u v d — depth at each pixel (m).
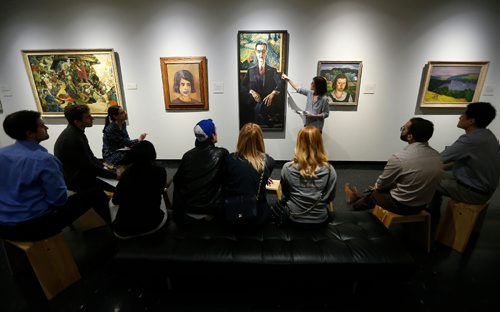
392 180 1.85
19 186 1.43
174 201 1.71
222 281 1.68
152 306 1.51
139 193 1.51
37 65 3.37
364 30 3.14
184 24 3.19
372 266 1.38
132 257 1.42
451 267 1.79
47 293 1.54
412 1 3.02
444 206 2.63
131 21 3.20
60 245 1.58
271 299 1.56
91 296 1.58
